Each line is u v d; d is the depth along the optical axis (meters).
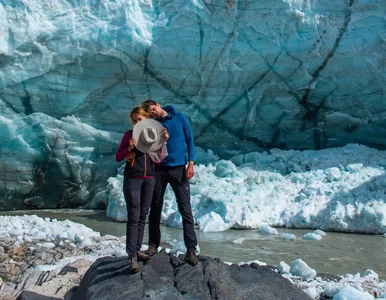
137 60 11.38
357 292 3.71
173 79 11.65
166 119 4.04
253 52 11.68
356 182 8.66
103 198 10.79
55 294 4.05
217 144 12.03
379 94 11.57
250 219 8.18
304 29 11.62
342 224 7.74
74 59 10.98
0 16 10.47
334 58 11.61
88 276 3.79
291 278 4.52
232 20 11.58
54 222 7.29
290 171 10.38
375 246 6.68
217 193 8.70
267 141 12.13
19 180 10.70
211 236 7.46
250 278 3.64
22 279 4.69
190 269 3.64
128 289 3.29
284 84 11.81
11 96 10.60
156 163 3.92
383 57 11.43
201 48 11.60
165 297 3.20
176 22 11.51
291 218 8.25
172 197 9.14
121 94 11.49
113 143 11.40
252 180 9.45
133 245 3.64
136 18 11.38
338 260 5.87
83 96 11.18
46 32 10.77
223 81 11.76
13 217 7.34
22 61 10.64
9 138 10.52
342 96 11.79
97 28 11.13
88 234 6.54
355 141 11.89
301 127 12.07
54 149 10.91
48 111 10.96
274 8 11.53
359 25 11.60
